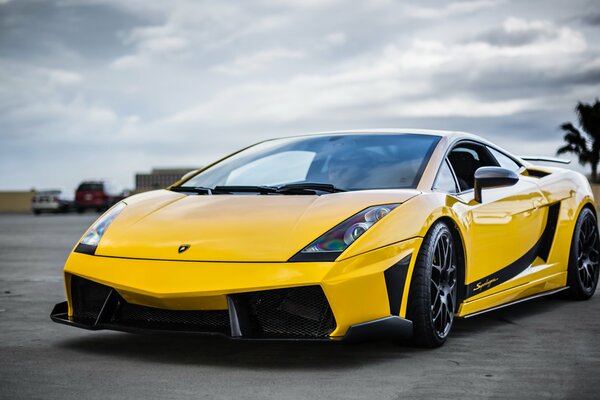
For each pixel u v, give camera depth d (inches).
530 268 165.6
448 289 130.0
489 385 99.7
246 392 96.8
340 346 126.5
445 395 94.7
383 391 96.9
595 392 95.7
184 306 112.8
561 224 176.1
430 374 106.4
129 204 137.1
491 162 164.9
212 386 100.0
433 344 124.0
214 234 117.3
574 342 130.1
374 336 113.7
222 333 111.7
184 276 112.0
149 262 116.0
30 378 104.9
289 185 135.0
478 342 130.5
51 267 278.5
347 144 150.6
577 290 181.9
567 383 100.4
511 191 159.3
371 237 114.7
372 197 124.0
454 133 155.5
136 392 96.9
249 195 133.1
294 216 119.3
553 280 173.6
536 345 127.5
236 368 110.9
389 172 137.3
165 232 121.0
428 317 121.4
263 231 116.0
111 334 139.3
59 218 940.6
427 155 141.6
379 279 113.7
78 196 1210.6
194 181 150.3
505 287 153.2
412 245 119.0
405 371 108.4
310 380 103.3
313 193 131.5
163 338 134.6
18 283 224.8
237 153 161.3
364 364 113.3
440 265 127.7
